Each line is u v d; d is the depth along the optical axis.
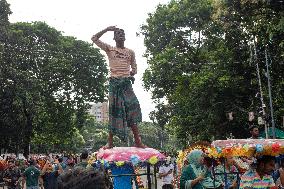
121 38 8.97
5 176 25.42
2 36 40.19
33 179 15.90
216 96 33.12
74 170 2.77
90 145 110.94
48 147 77.94
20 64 43.38
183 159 10.41
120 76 8.88
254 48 28.69
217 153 7.96
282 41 24.08
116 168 8.30
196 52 39.72
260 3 24.58
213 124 34.94
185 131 39.34
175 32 40.72
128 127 9.00
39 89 40.53
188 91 36.19
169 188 15.92
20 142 43.50
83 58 50.12
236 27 29.20
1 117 40.19
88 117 53.03
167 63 39.41
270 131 29.14
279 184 9.55
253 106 32.28
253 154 7.55
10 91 38.78
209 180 8.10
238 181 8.92
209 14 38.84
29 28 47.62
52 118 49.16
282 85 30.19
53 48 47.66
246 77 32.84
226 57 32.44
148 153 8.21
